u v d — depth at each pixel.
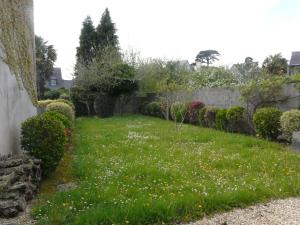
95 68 28.52
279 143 12.09
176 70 29.94
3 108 7.49
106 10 41.62
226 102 18.03
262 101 14.35
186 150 10.43
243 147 10.98
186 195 5.70
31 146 7.16
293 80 13.42
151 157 9.34
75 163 8.77
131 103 30.20
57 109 15.16
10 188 5.59
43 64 44.44
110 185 6.52
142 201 5.34
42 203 5.81
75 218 4.88
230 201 5.51
